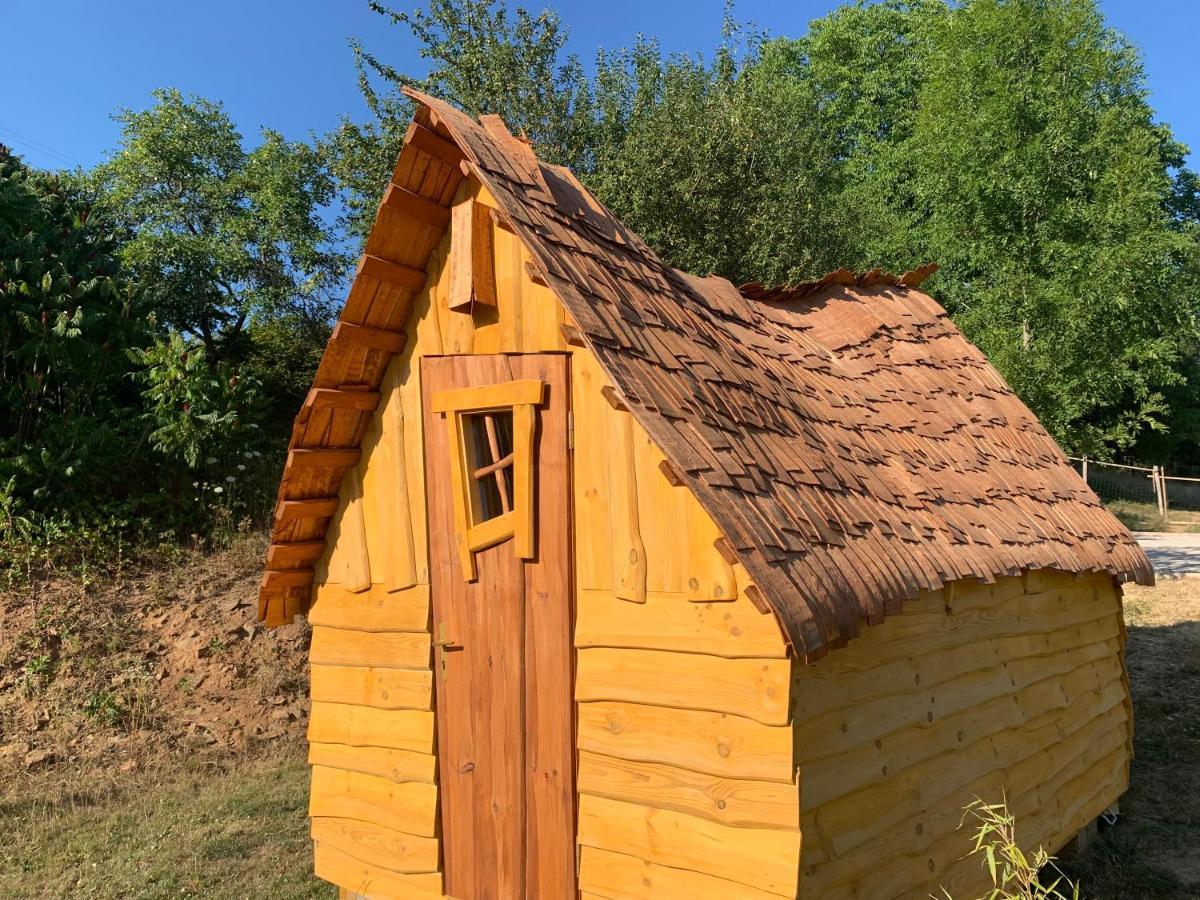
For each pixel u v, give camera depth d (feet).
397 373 15.34
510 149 14.84
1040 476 20.29
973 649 15.33
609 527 12.49
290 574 16.42
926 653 13.92
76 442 33.04
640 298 14.42
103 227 45.32
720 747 11.18
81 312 32.96
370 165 50.19
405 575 15.19
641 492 12.11
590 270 13.60
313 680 16.52
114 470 34.99
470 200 13.80
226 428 36.09
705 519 11.36
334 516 16.38
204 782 23.30
